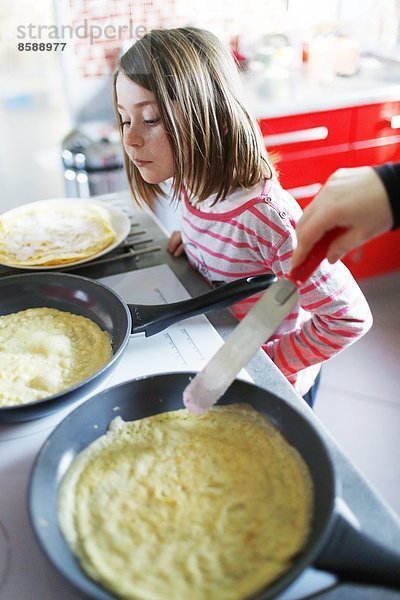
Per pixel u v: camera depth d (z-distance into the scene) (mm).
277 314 553
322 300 875
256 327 561
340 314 889
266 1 1981
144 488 554
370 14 2188
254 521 512
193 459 580
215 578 464
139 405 627
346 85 1922
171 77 834
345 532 478
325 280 869
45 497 522
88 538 503
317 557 465
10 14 1811
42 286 856
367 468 1490
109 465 576
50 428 665
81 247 993
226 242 959
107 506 536
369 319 940
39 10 1809
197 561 481
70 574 451
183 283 933
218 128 887
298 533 488
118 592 453
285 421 585
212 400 570
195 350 768
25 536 552
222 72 886
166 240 1055
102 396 611
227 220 941
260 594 441
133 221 1117
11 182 2262
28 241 1016
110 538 504
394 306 2074
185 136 869
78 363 743
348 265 2156
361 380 1772
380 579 459
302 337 921
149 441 601
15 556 535
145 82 837
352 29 2186
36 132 2465
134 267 980
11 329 809
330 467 505
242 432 600
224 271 983
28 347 769
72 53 1874
